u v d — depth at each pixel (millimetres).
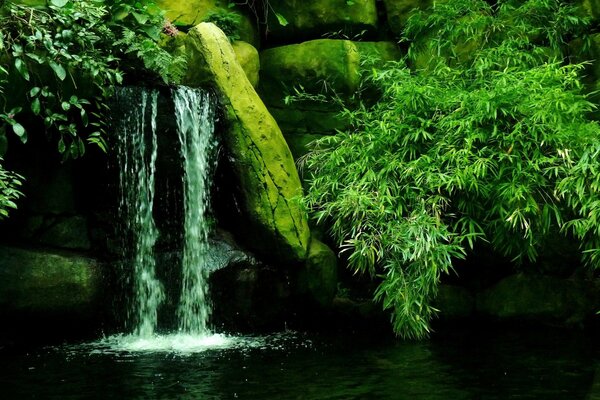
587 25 7293
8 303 5539
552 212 6477
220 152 6402
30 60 5465
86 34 5777
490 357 5203
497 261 6949
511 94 6184
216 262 6184
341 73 7293
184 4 7172
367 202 6129
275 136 6566
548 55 7238
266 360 5074
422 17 7535
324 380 4484
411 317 5938
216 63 6395
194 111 6215
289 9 7668
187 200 6281
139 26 6418
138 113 5988
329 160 6723
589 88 7129
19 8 5566
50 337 5824
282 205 6387
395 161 6336
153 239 6191
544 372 4703
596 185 5766
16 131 5191
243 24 7535
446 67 6938
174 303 6184
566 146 6109
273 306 6449
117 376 4578
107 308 5953
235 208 6461
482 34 7301
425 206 6199
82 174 6078
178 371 4723
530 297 6754
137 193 6074
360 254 6113
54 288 5660
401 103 6656
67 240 5977
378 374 4648
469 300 7035
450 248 5867
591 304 6668
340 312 6977
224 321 6211
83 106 5828
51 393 4176
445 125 6461
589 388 4270
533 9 7266
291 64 7406
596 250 5965
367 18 7652
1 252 5609
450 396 4105
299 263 6445
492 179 6258
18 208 5805
